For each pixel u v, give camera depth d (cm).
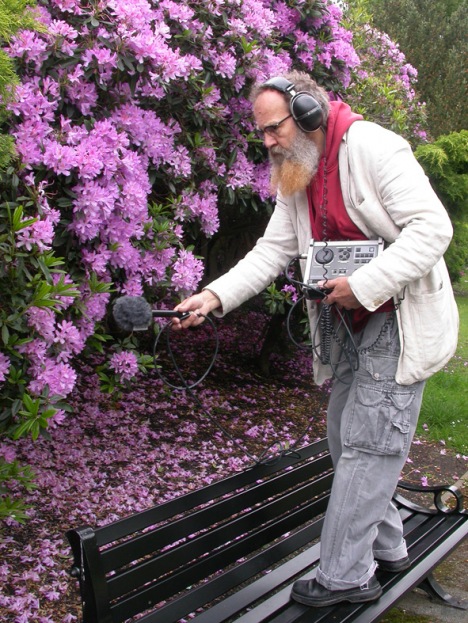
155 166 333
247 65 358
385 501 200
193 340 583
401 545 227
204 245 475
